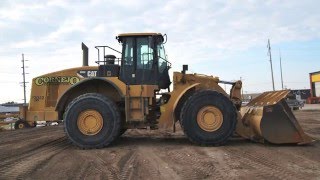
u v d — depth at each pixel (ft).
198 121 32.71
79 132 32.89
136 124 34.86
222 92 35.14
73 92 35.76
